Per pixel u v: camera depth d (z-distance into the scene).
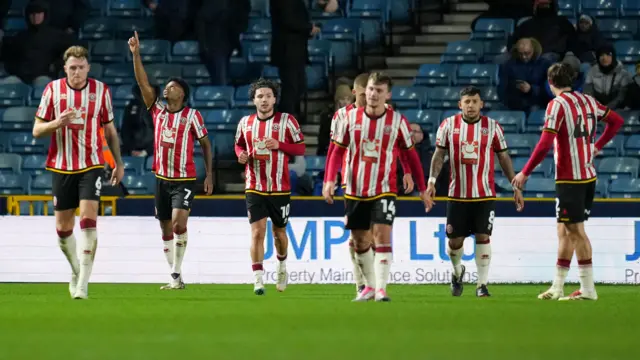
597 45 61.72
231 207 44.44
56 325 21.25
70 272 44.69
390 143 28.30
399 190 51.53
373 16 66.19
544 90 60.41
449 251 34.44
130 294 34.75
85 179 30.25
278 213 35.12
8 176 58.50
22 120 61.22
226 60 62.91
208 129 60.50
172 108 38.34
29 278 44.69
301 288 39.91
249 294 34.91
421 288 40.00
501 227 44.03
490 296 33.94
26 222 44.72
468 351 16.12
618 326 21.12
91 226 30.33
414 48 65.00
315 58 63.94
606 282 43.88
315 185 54.62
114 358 15.02
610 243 43.88
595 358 15.23
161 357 15.16
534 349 16.47
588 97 30.69
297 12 62.31
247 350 16.23
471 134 33.84
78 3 66.12
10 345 17.12
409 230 44.03
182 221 38.38
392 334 19.16
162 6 65.12
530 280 44.00
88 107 30.09
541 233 44.00
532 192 56.28
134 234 44.38
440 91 61.75
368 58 64.88
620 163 57.91
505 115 59.53
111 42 64.94
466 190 33.91
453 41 65.56
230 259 44.16
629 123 59.31
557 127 30.33
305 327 20.72
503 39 64.62
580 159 30.55
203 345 17.08
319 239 44.06
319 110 62.47
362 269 29.88
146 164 57.03
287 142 34.97
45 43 63.59
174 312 25.19
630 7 65.19
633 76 59.91
